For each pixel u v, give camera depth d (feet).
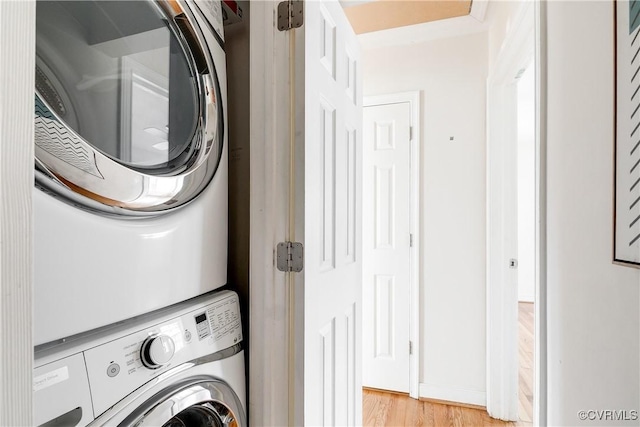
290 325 3.26
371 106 8.22
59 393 1.67
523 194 16.63
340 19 4.22
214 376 2.75
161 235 2.37
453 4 6.73
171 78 2.70
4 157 1.00
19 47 1.05
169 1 2.59
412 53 7.92
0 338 0.98
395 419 6.88
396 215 8.01
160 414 2.15
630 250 2.22
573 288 3.19
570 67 3.26
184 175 2.62
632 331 2.28
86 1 2.06
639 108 2.11
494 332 6.98
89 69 2.06
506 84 6.84
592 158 2.84
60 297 1.71
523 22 4.68
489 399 7.01
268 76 3.35
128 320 2.22
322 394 3.59
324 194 3.73
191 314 2.64
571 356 3.22
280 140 3.32
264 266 3.34
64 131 1.79
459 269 7.49
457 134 7.55
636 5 2.14
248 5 3.88
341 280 4.24
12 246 1.02
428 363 7.66
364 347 8.20
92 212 1.94
